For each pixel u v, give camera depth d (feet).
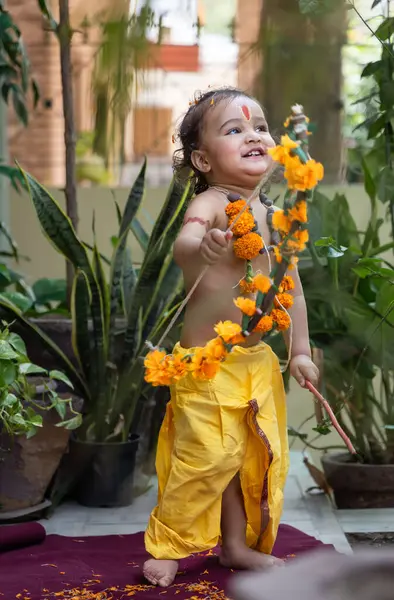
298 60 17.37
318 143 16.97
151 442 11.56
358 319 10.62
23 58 12.38
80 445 10.59
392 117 10.80
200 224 7.54
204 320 7.77
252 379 7.66
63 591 7.50
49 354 11.14
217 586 7.54
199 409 7.55
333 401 10.75
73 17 14.52
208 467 7.47
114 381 10.94
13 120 19.47
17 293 11.75
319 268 10.82
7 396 8.80
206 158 7.88
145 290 10.69
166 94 18.29
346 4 10.87
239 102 7.81
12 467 9.78
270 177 7.72
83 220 17.22
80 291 10.45
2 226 13.43
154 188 17.12
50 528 9.83
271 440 7.68
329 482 10.39
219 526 7.74
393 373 11.17
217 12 17.97
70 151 11.99
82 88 18.04
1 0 12.17
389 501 10.32
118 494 10.68
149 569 7.67
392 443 10.50
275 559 7.86
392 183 10.71
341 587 6.86
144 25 13.71
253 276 7.59
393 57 10.34
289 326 7.91
